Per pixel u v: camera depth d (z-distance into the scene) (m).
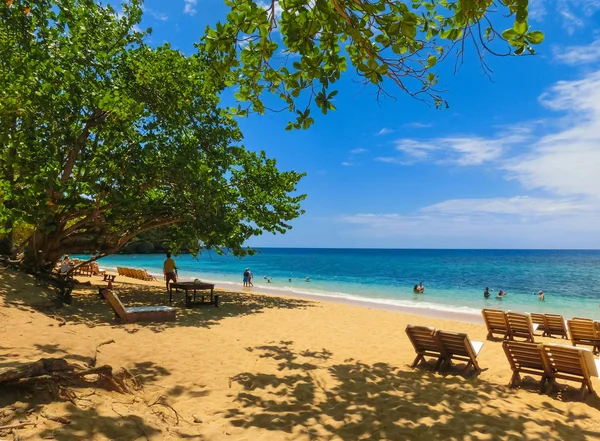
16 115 10.57
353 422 4.64
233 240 17.55
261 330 10.57
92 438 3.54
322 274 50.72
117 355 6.94
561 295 29.14
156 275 39.91
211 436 4.05
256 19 4.24
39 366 4.37
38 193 10.20
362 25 4.02
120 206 13.11
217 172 13.46
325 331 10.93
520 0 3.15
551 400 5.68
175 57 13.98
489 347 9.33
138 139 12.81
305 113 4.80
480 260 103.19
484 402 5.48
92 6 13.72
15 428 3.42
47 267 14.81
